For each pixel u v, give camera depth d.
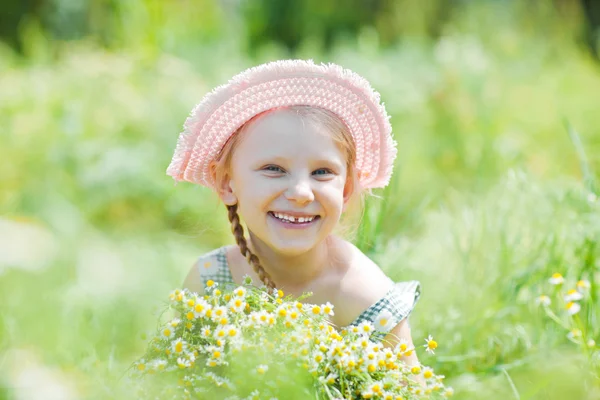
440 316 2.91
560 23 10.45
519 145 5.92
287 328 1.92
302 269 2.30
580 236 2.88
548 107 6.92
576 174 5.06
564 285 2.80
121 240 4.80
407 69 8.28
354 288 2.32
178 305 2.01
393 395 1.89
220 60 8.82
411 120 6.72
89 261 3.94
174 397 1.88
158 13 9.79
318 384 1.86
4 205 5.01
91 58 7.90
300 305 1.98
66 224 4.75
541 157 5.46
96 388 1.95
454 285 3.05
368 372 1.93
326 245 2.37
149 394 1.90
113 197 5.41
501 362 2.70
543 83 7.84
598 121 6.35
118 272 3.80
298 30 15.95
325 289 2.33
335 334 1.94
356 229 2.83
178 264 4.21
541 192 3.21
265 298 2.03
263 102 2.19
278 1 16.11
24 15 12.58
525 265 2.99
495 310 2.86
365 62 8.45
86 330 3.04
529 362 2.53
